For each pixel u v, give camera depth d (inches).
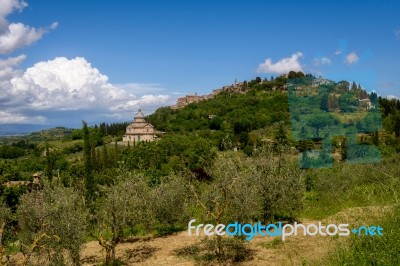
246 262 348.2
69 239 340.2
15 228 420.2
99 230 398.9
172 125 5590.6
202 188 460.8
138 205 431.5
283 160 466.6
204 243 438.0
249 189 383.2
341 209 438.0
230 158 403.2
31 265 307.0
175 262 386.9
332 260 255.9
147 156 1919.3
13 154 5034.5
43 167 2674.7
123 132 6407.5
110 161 2313.0
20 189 1119.0
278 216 535.5
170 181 548.7
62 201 356.5
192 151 1525.6
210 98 7573.8
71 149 5036.9
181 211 517.7
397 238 232.1
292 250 353.1
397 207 271.7
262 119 3297.2
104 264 399.9
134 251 450.6
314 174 579.8
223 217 388.2
